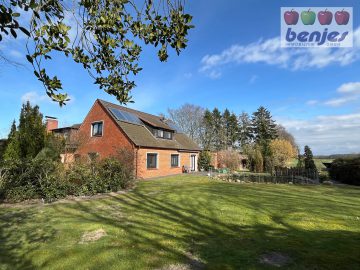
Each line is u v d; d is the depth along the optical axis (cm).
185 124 4966
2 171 1060
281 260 439
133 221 710
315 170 2141
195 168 3189
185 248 502
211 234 594
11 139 1591
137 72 347
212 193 1220
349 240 541
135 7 299
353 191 1374
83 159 1449
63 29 250
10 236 586
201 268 415
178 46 305
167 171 2480
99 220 723
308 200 1049
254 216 762
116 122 2120
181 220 720
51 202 1006
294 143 6209
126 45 313
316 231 613
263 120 6016
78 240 555
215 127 5603
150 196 1140
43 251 493
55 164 1170
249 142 6022
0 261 452
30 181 1081
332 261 431
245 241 542
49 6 243
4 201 1003
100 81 333
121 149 1900
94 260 448
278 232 607
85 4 277
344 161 1955
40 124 1638
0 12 205
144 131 2377
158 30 304
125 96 352
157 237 569
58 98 252
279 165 3000
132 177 1563
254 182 1961
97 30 297
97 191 1221
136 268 417
